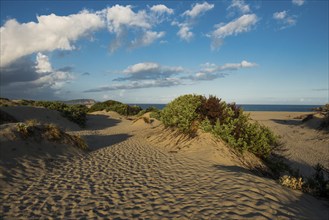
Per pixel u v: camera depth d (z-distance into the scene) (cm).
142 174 814
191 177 759
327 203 676
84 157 1067
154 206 557
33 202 582
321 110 3259
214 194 593
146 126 2380
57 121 2353
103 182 734
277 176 1008
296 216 490
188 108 1413
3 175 721
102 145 1420
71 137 1209
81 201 593
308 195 693
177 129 1460
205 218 480
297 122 3741
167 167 898
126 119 3541
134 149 1268
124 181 742
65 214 525
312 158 1636
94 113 3888
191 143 1205
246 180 670
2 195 613
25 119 2116
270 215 478
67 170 859
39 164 873
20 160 852
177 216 501
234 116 1315
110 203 580
